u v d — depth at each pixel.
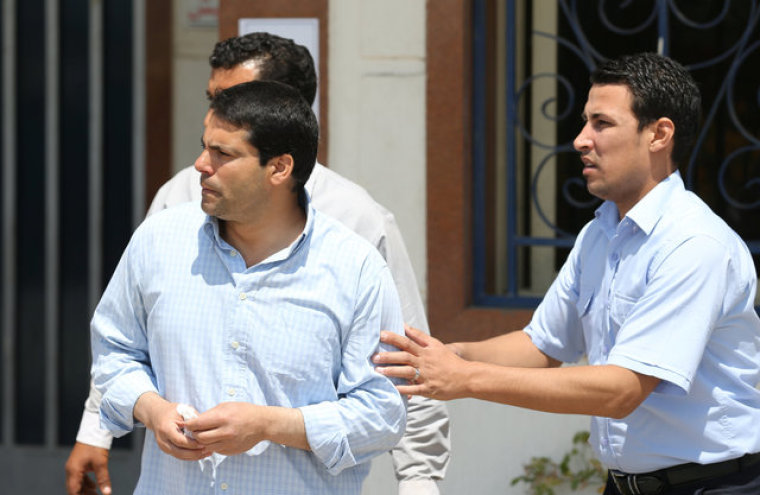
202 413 6.41
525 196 13.62
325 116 12.16
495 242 12.99
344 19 12.09
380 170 12.14
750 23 12.23
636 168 7.47
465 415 12.16
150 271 6.66
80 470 9.44
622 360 7.26
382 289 6.71
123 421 6.73
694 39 13.50
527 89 13.46
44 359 15.98
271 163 6.43
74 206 15.84
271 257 6.51
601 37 13.39
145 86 15.64
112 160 15.78
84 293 15.89
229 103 6.39
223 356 6.49
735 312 7.46
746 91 13.48
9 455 15.95
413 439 8.58
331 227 6.70
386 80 12.07
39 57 15.77
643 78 7.39
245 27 12.14
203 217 6.74
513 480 12.05
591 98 7.59
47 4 15.63
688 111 7.48
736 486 7.52
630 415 7.64
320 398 6.57
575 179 12.58
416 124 12.07
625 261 7.61
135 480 15.43
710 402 7.49
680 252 7.27
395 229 8.88
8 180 15.80
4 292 15.88
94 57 15.62
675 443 7.54
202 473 6.55
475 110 12.41
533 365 8.61
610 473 8.05
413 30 12.02
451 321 12.05
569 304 8.45
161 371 6.62
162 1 15.66
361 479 6.86
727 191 13.66
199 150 15.84
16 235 15.89
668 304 7.24
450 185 12.02
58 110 15.70
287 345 6.46
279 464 6.52
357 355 6.59
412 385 7.09
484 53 12.38
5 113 15.75
